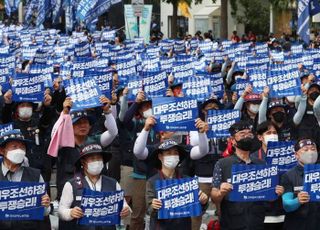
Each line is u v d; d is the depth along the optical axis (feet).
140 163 32.96
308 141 27.17
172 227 26.22
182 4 161.07
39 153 35.14
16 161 25.64
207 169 33.68
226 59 73.82
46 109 36.01
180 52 102.32
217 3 212.43
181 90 43.73
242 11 202.49
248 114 40.70
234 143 27.63
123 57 70.79
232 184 26.30
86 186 25.94
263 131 31.30
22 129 35.22
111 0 118.42
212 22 211.20
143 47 93.45
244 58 70.38
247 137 27.32
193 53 92.79
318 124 42.34
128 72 57.98
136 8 105.81
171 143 26.55
